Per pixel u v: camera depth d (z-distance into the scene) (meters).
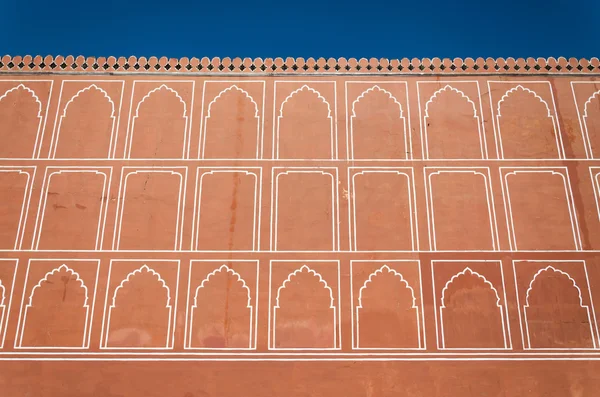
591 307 5.22
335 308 5.19
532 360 5.05
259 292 5.24
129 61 6.09
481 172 5.70
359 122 5.91
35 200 5.53
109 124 5.87
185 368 5.00
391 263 5.34
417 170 5.71
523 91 6.05
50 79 6.04
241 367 5.01
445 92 6.04
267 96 6.01
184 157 5.73
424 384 4.98
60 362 4.99
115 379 4.96
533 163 5.75
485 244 5.42
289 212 5.53
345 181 5.66
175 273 5.29
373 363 5.04
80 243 5.38
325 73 6.09
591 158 5.77
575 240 5.45
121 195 5.57
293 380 4.98
